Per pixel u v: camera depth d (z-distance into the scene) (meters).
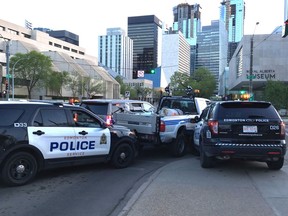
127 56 72.75
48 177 7.98
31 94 77.44
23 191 6.76
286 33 25.31
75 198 6.32
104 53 72.69
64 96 85.00
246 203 5.95
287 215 5.34
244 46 58.75
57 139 7.68
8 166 6.96
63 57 94.06
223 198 6.24
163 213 5.38
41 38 115.31
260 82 60.88
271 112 8.34
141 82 149.50
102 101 11.71
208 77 104.12
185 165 9.68
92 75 109.06
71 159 8.00
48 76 70.69
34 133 7.28
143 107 13.51
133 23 75.06
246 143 8.13
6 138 6.87
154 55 73.62
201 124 9.91
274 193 6.64
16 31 105.25
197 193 6.57
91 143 8.38
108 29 72.62
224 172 8.62
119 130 9.20
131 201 6.05
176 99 13.47
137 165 9.73
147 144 10.68
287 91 46.25
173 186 7.12
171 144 11.25
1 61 79.19
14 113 7.16
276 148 8.05
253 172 8.62
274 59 57.53
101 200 6.21
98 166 9.39
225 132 8.21
